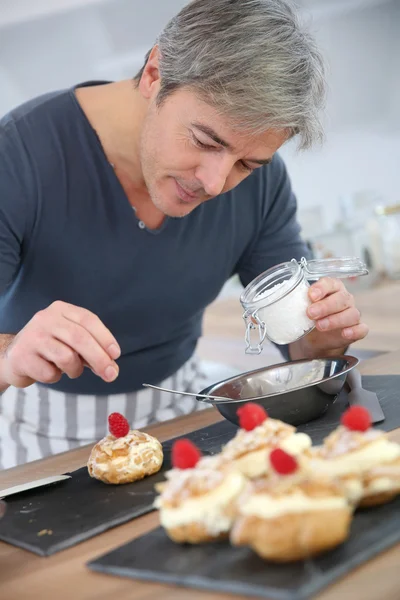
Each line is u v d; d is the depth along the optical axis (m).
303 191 3.67
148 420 1.67
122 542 0.85
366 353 1.95
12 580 0.80
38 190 1.37
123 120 1.39
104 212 1.43
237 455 0.87
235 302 3.04
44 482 1.08
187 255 1.54
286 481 0.72
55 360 1.07
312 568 0.68
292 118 1.09
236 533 0.71
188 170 1.15
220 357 2.41
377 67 3.42
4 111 3.23
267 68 1.04
